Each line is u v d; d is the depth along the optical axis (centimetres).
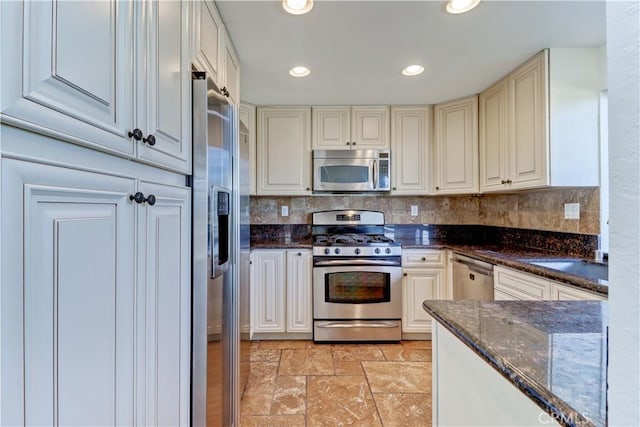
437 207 354
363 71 244
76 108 60
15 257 48
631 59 37
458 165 304
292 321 301
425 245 310
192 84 124
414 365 253
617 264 39
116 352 73
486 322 96
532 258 216
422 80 261
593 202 214
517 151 240
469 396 93
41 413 52
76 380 60
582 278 158
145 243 86
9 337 47
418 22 181
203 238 123
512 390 73
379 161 318
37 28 51
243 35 192
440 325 112
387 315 298
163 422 97
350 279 297
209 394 127
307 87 275
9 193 47
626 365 38
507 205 308
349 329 297
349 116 321
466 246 300
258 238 351
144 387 85
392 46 207
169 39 103
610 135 39
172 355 104
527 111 228
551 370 67
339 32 190
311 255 301
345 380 230
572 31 191
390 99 306
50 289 54
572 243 231
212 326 130
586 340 82
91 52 64
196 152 123
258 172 320
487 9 170
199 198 123
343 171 318
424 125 323
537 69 218
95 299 66
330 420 186
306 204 354
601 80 209
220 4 163
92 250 65
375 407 198
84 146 64
